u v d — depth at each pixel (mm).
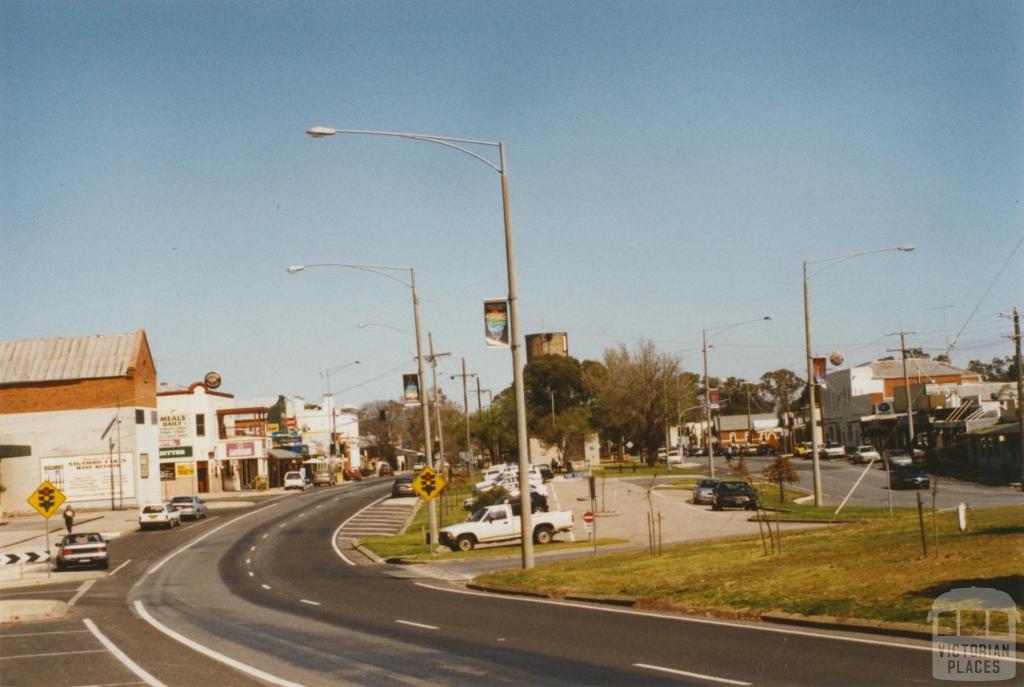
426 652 16344
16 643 20125
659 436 113312
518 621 19734
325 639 18672
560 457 118500
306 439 137750
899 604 16109
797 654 13922
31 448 77500
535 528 42844
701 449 150375
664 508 57125
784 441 128375
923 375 124000
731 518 49500
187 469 100000
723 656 14227
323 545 49250
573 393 126000
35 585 35781
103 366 78750
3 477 77125
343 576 34219
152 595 30781
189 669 15859
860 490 65938
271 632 20234
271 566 39812
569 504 61469
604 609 20719
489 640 17344
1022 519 28062
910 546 23406
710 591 20219
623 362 113125
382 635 18766
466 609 22484
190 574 37906
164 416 100438
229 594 29812
